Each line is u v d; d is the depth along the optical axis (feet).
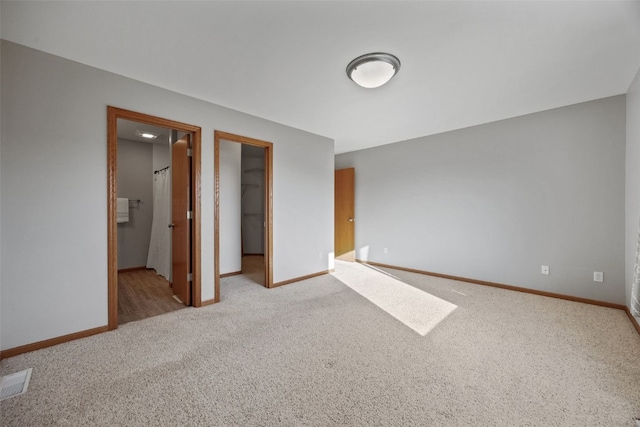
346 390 5.47
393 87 9.07
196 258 9.96
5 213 6.45
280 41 6.62
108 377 5.84
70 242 7.30
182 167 10.46
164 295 11.43
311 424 4.62
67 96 7.24
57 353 6.73
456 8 5.57
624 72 8.18
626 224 9.50
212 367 6.24
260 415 4.81
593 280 10.28
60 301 7.18
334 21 5.95
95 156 7.66
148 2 5.32
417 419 4.73
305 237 14.03
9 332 6.52
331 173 15.47
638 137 8.18
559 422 4.66
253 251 22.33
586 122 10.36
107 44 6.68
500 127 12.41
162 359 6.55
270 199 12.41
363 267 16.97
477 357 6.66
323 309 9.84
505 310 9.73
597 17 5.78
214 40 6.57
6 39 6.41
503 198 12.35
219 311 9.62
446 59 7.43
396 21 5.95
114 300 8.05
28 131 6.72
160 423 4.62
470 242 13.41
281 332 8.00
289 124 12.88
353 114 11.60
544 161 11.28
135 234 16.14
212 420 4.69
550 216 11.18
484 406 5.03
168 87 8.96
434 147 14.67
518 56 7.30
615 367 6.24
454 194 13.94
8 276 6.50
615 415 4.81
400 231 16.26
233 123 10.90
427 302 10.58
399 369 6.18
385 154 16.94
